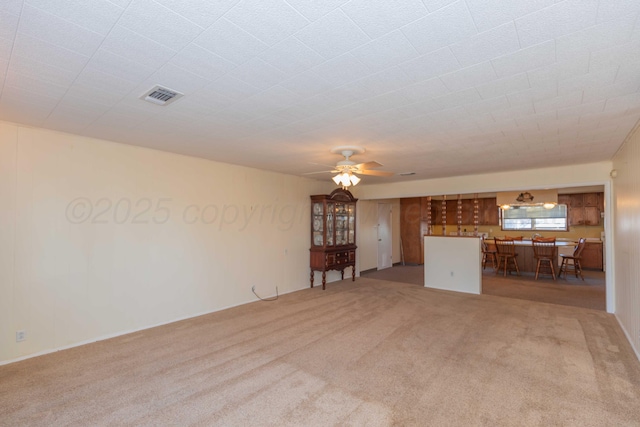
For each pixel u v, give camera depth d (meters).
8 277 3.08
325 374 2.83
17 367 2.96
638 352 3.14
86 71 2.02
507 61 1.90
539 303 5.23
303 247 6.45
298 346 3.46
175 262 4.38
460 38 1.66
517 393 2.51
